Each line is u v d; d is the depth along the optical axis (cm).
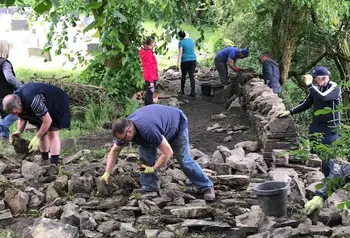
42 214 535
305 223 501
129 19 1106
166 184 600
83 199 567
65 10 1059
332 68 1393
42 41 1834
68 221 503
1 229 509
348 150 440
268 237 465
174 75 1519
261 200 510
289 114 696
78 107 1008
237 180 608
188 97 1278
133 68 1112
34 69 1519
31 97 596
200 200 562
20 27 2019
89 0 789
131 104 1068
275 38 1241
